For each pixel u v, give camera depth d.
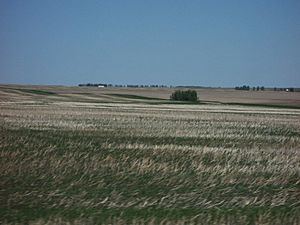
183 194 14.79
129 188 15.62
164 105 103.19
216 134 35.66
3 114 53.88
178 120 50.78
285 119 58.97
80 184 15.97
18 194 14.27
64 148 25.31
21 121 43.62
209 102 134.75
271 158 22.91
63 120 46.22
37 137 30.64
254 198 14.45
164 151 24.61
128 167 19.31
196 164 20.28
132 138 31.83
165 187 15.88
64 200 13.62
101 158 21.58
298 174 18.73
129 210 12.74
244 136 34.72
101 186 15.77
